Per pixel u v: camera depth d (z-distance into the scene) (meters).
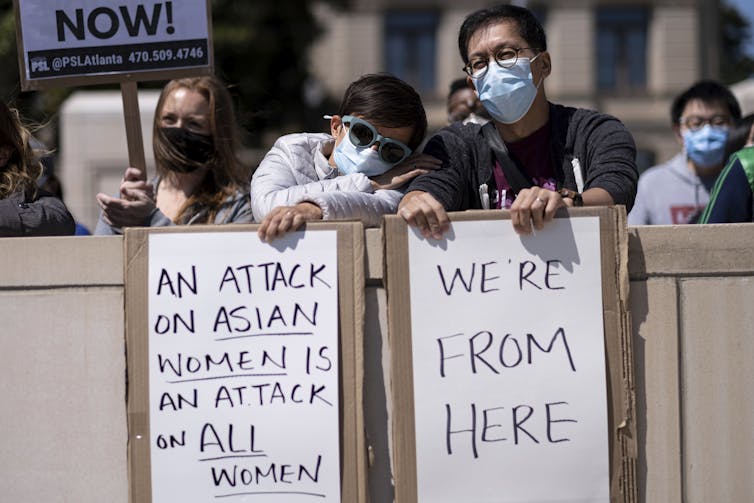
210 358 2.59
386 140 2.98
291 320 2.59
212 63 3.15
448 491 2.57
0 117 3.11
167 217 3.45
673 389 2.62
